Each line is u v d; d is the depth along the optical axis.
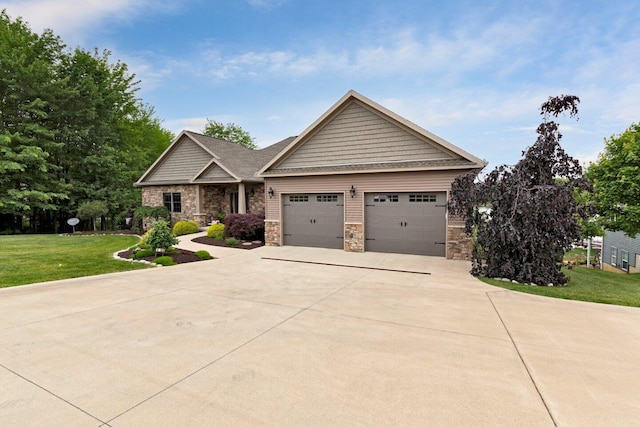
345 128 11.77
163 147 36.47
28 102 18.97
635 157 11.95
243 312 5.28
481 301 5.91
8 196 18.08
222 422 2.58
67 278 7.63
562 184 7.64
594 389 3.07
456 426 2.54
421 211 10.66
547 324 4.75
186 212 18.78
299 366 3.48
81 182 21.14
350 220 11.59
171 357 3.69
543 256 7.33
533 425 2.56
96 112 21.19
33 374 3.31
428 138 10.42
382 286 7.02
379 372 3.36
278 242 12.95
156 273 8.32
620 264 19.72
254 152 21.97
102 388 3.06
